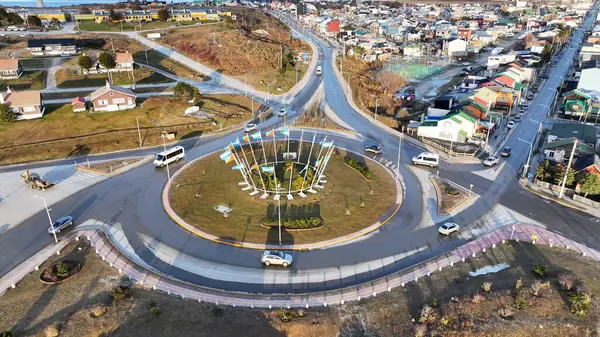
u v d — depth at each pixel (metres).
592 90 116.38
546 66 160.25
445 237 52.19
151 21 192.38
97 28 175.25
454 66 166.62
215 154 76.62
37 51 132.88
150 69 123.94
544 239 51.28
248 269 46.31
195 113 94.81
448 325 37.62
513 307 39.53
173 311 39.28
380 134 88.56
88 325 37.34
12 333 36.66
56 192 62.81
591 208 58.59
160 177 68.00
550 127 94.38
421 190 64.44
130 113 90.25
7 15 176.12
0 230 52.84
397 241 51.44
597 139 78.88
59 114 87.69
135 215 56.72
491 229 53.88
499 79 119.00
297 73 136.50
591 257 47.56
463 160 75.62
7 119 81.62
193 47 146.00
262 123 94.25
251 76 127.69
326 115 99.94
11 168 70.56
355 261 47.72
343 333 37.25
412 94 122.81
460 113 85.44
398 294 42.00
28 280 43.81
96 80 112.00
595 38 194.38
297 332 37.09
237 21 195.88
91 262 46.81
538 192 63.53
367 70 153.62
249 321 38.16
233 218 55.69
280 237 51.31
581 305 38.97
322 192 62.66
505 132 89.88
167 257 48.00
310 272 45.84
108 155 76.44
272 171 62.28
